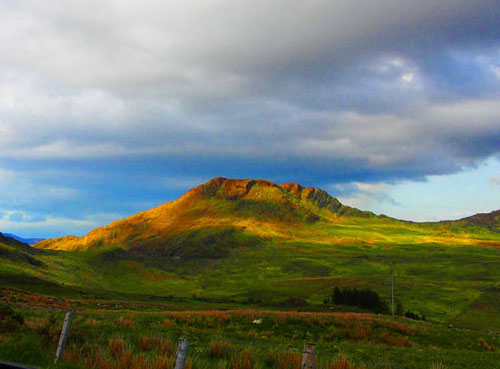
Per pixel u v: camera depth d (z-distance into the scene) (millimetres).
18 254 162500
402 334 42438
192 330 29156
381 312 134250
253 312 42594
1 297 50156
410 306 171625
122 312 39469
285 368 13266
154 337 16359
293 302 168000
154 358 11797
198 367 11125
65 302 57750
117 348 13727
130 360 11180
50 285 100188
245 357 13297
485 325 143500
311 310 114688
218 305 126625
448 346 39781
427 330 45406
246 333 33375
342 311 116188
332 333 37719
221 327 34938
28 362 10719
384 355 26484
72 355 11531
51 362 10953
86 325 22609
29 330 16578
